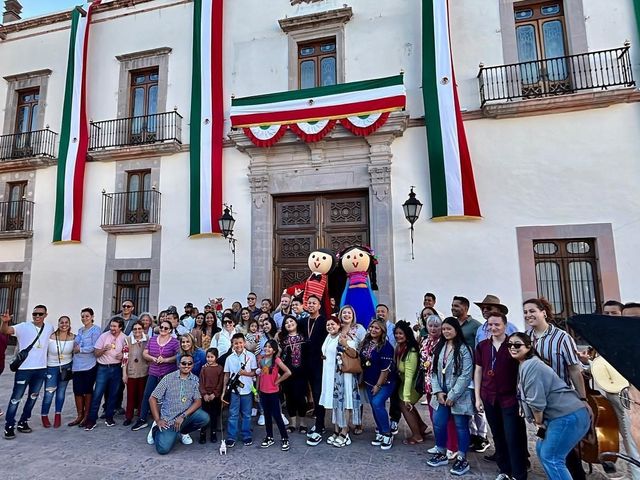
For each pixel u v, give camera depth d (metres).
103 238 11.34
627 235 8.11
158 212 10.98
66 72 12.55
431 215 9.12
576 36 8.91
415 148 9.45
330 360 5.00
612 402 3.80
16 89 12.98
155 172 11.22
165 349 5.80
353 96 9.40
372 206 9.44
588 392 3.99
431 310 5.73
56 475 4.13
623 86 8.45
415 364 4.80
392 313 8.94
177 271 10.59
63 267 11.52
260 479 3.98
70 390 8.26
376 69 10.02
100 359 5.86
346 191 9.91
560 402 3.17
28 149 12.38
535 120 8.89
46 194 12.09
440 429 4.32
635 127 8.34
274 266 10.12
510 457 3.73
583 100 8.44
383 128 9.30
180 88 11.43
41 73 12.73
